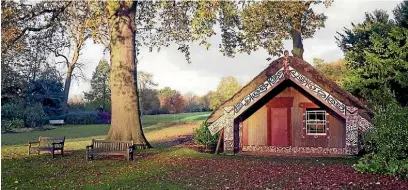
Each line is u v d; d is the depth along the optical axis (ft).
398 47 73.20
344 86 81.76
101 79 211.61
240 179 42.34
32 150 74.13
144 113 220.84
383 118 45.70
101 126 169.07
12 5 66.39
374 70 76.43
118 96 72.33
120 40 72.38
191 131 131.85
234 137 69.46
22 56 135.64
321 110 68.13
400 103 73.31
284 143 69.26
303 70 64.28
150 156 63.31
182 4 74.74
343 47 99.45
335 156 63.26
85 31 94.79
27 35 78.23
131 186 39.78
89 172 49.29
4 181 43.60
